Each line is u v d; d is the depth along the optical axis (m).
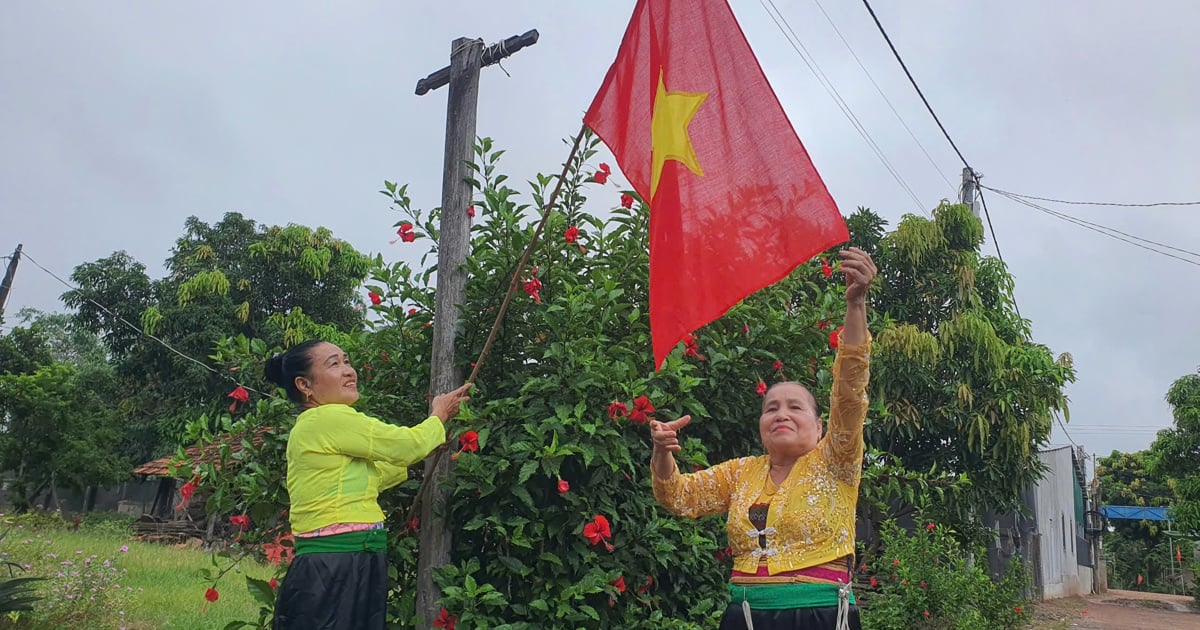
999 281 13.43
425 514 4.04
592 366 3.97
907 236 12.66
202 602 8.66
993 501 11.84
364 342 4.72
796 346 5.00
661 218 2.96
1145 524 37.12
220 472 4.15
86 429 18.81
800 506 2.54
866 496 5.77
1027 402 11.83
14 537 11.12
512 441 4.00
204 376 18.41
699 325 2.78
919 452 12.22
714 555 4.74
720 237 2.88
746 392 4.91
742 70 3.10
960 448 11.94
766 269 2.82
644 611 4.20
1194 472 21.16
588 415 4.07
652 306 2.86
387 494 4.22
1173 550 33.97
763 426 2.76
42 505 22.30
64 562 8.46
